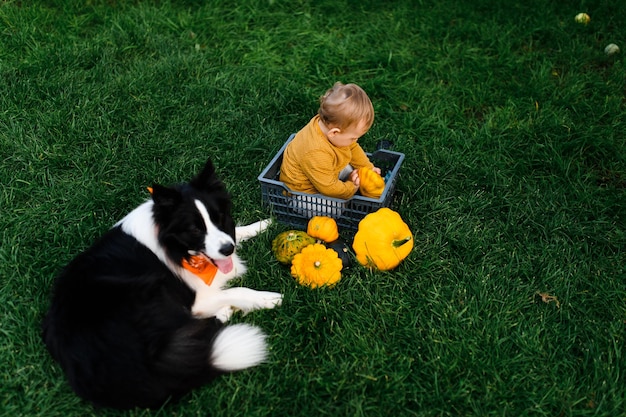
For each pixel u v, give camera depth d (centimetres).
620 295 307
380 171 367
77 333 240
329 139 321
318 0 560
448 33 521
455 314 293
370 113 312
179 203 262
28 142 392
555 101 448
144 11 530
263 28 529
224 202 283
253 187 379
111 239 278
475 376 269
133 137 413
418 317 296
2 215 341
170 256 273
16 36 483
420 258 329
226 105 441
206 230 268
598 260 330
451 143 418
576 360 279
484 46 513
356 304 300
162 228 266
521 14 541
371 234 307
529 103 450
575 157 405
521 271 324
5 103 422
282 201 347
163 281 269
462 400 261
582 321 295
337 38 523
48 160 382
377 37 524
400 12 547
